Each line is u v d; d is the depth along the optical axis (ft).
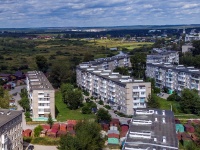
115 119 486.38
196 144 384.27
